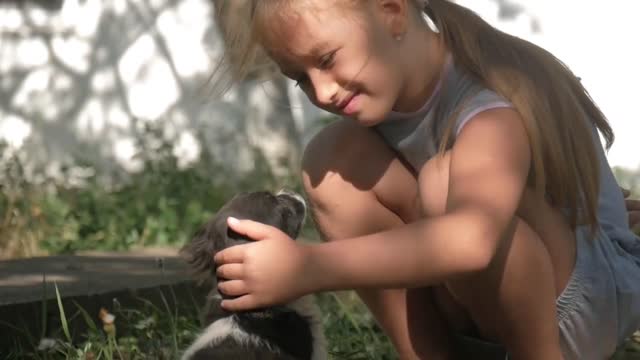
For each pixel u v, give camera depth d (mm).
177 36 14070
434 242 3604
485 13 13039
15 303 5520
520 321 3922
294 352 4352
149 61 14141
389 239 3666
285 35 3807
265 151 13609
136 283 6242
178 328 5719
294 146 13891
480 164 3771
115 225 10062
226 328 4316
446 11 4227
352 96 3898
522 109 3961
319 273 3666
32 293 5840
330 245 3695
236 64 4012
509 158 3809
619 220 4457
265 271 3684
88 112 14195
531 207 4023
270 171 12031
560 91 4160
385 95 3947
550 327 3957
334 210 4438
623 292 4258
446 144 3994
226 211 4355
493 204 3674
